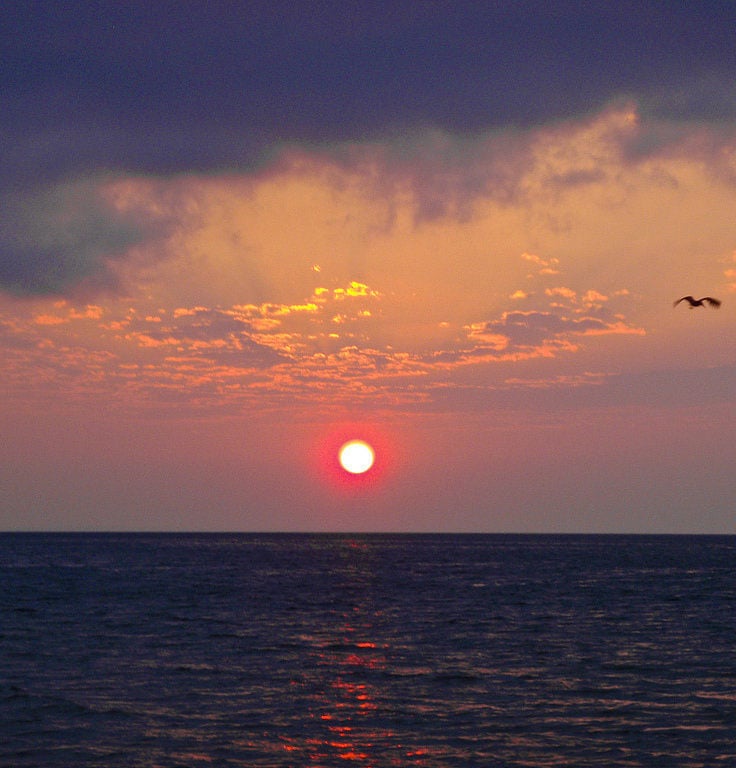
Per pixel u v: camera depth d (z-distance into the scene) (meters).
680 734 73.94
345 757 67.69
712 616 158.50
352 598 190.50
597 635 130.88
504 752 69.00
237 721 77.38
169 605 171.50
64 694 86.44
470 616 156.00
